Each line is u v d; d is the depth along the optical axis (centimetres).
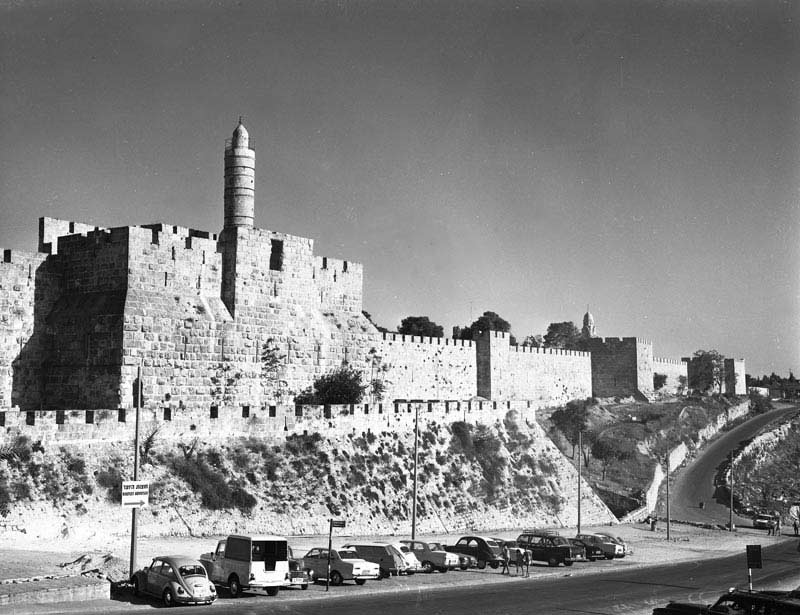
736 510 12606
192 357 7738
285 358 8612
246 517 6562
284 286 8681
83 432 6053
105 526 5812
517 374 14138
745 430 17388
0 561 4812
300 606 4416
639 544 8912
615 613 4834
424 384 11719
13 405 7406
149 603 4219
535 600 5122
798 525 11588
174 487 6331
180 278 7800
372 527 7256
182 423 6644
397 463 8012
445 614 4450
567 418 14312
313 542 6519
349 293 9662
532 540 7094
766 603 3900
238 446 6962
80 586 4238
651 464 13962
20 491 5559
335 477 7362
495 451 9138
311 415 7544
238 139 8875
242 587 4531
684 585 6153
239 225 8738
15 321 7469
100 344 7350
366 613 4334
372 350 9725
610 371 17662
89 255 7631
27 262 7600
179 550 5591
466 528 8144
